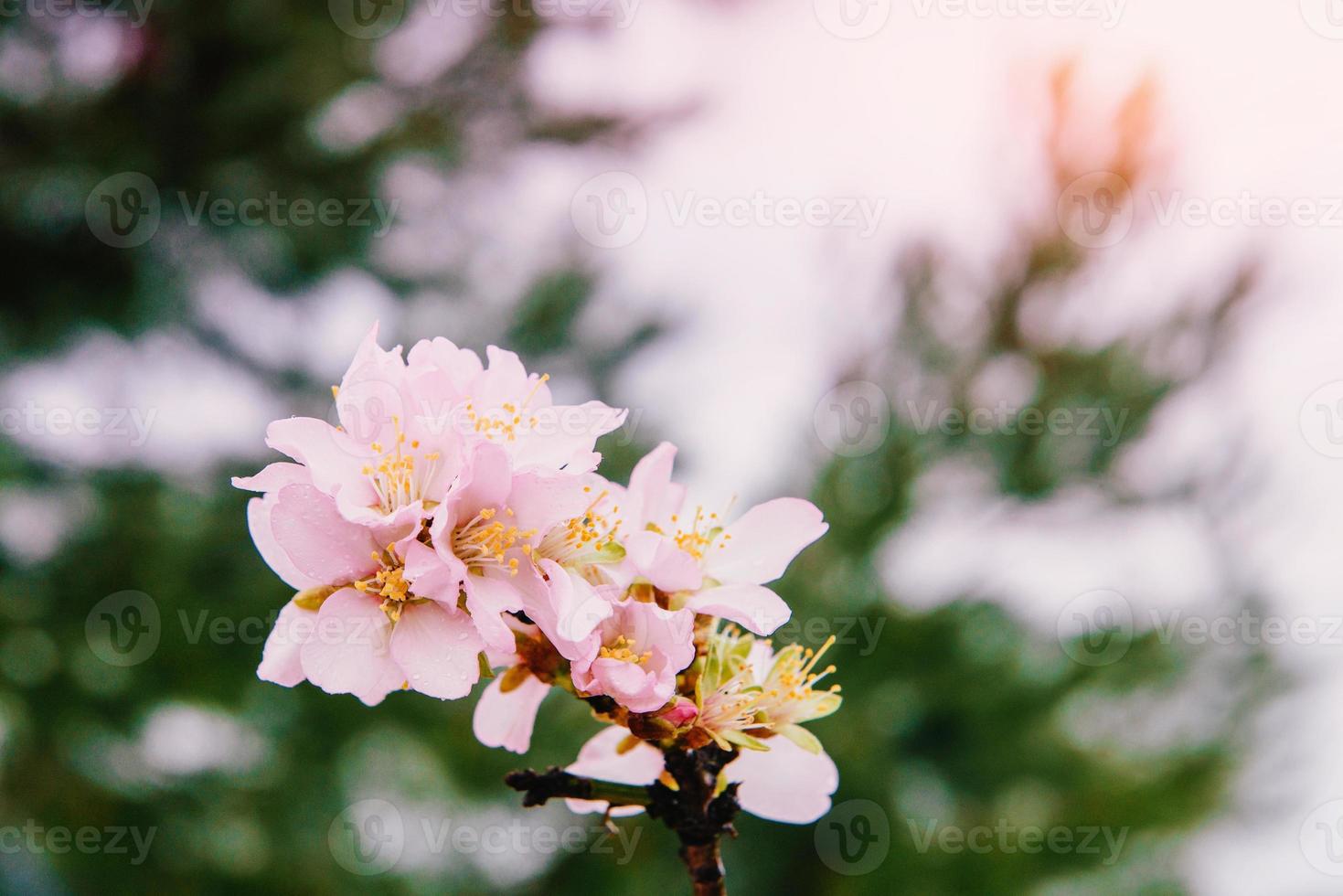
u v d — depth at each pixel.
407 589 1.24
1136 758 7.02
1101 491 6.64
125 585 5.49
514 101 5.91
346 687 1.23
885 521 6.64
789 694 1.41
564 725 6.08
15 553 5.54
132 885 5.55
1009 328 6.57
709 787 1.31
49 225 5.24
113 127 5.16
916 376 6.74
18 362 5.56
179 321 5.72
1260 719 6.81
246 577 5.71
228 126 5.26
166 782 5.65
